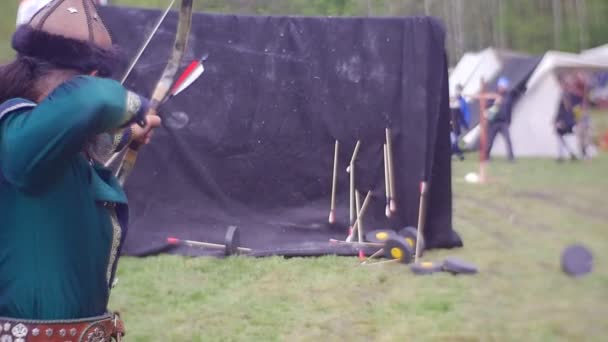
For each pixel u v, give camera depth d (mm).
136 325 4809
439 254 6770
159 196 6895
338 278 5887
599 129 16422
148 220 6844
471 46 25078
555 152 15602
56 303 1561
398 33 6676
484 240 7367
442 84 6785
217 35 6777
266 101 6836
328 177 6902
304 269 6176
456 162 15172
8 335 1535
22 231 1545
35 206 1543
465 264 5992
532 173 12742
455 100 15312
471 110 16766
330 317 4953
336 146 6840
